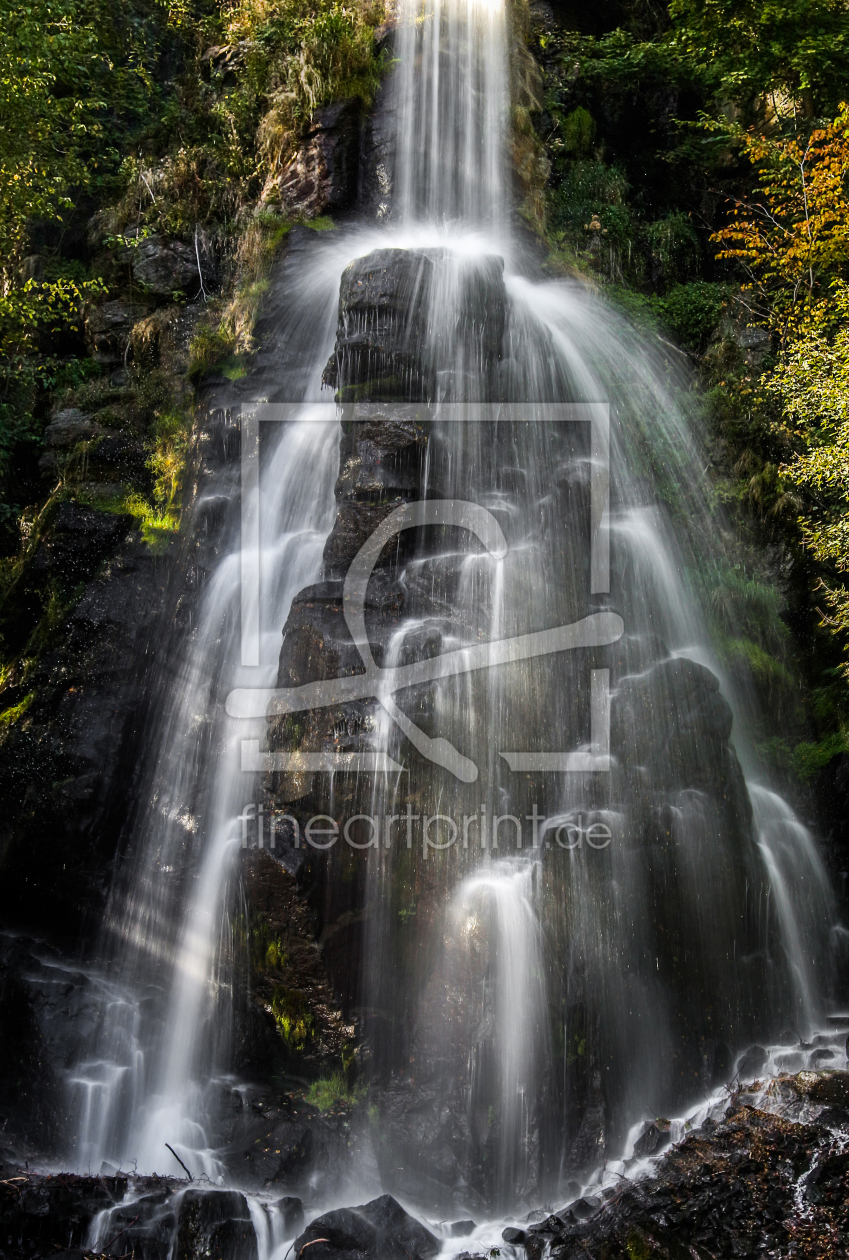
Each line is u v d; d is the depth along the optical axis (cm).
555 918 820
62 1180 740
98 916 975
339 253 1277
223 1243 683
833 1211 662
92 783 978
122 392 1301
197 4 1717
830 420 1184
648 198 1667
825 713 1156
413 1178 792
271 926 823
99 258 1480
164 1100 868
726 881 893
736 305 1487
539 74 1562
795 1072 792
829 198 1376
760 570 1239
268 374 1191
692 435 1309
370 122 1373
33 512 1295
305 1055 832
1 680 1070
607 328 1338
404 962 830
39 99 1297
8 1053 887
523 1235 699
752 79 1631
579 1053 801
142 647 1070
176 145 1558
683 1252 652
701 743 922
